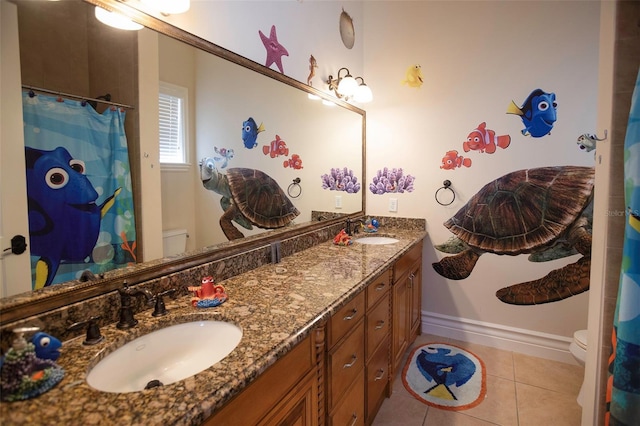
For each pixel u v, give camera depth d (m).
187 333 1.11
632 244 1.08
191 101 1.40
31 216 0.92
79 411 0.66
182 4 1.21
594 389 1.38
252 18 1.72
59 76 0.97
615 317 1.16
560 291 2.35
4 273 0.87
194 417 0.66
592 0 2.13
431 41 2.62
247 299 1.28
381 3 2.79
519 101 2.37
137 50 1.18
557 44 2.23
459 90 2.55
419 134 2.72
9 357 0.70
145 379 0.99
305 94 2.16
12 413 0.65
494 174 2.48
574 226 2.27
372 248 2.18
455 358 2.42
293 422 1.05
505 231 2.48
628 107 1.24
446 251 2.69
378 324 1.77
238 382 0.78
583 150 2.21
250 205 1.74
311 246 2.22
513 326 2.51
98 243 1.08
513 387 2.10
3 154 0.86
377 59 2.83
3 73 0.85
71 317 0.95
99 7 1.06
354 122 2.75
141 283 1.17
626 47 1.23
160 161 1.28
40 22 0.92
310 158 2.25
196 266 1.39
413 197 2.78
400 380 2.18
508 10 2.36
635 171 1.06
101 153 1.08
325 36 2.36
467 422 1.81
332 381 1.28
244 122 1.69
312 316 1.13
